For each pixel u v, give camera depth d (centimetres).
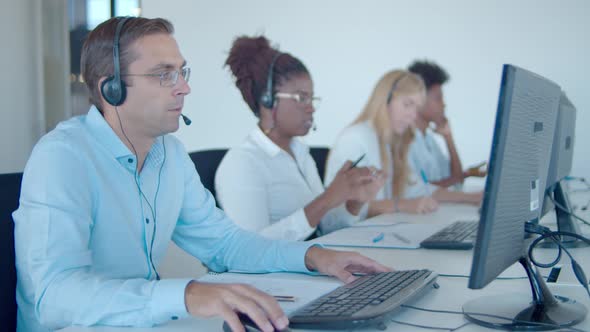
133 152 134
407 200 259
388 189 318
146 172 138
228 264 145
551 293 105
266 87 231
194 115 443
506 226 92
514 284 121
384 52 416
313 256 132
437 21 404
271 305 94
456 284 123
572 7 380
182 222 152
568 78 384
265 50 235
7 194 126
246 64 235
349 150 301
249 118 430
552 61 387
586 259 148
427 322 97
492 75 397
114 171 129
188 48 441
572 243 163
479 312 100
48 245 109
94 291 101
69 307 101
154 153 141
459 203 296
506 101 85
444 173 403
